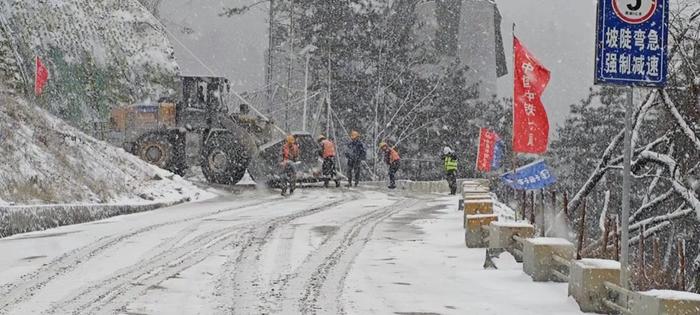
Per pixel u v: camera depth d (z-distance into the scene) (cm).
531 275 931
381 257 1113
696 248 2139
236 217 1653
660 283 1372
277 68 4997
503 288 884
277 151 2608
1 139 1656
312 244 1238
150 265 1022
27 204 1540
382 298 821
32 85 2950
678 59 1781
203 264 1030
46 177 1694
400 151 4903
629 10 707
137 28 3700
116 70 3456
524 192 1402
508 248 1045
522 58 1389
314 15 4975
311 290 859
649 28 708
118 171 2070
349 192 2542
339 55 4909
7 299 801
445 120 4962
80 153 1952
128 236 1320
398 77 4944
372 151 4750
